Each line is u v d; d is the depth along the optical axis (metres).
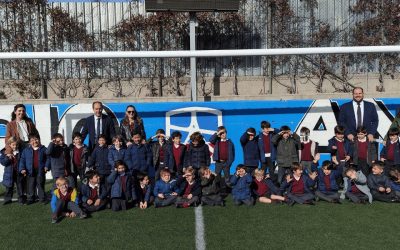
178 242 4.82
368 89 12.57
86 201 6.11
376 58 12.57
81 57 7.42
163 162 7.15
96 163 6.66
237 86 12.43
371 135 7.04
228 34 12.52
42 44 12.29
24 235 5.12
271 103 8.30
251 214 5.90
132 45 12.48
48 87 12.18
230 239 4.90
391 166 6.99
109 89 12.32
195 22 9.90
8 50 12.21
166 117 8.24
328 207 6.20
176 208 6.27
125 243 4.81
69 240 4.93
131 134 7.23
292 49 7.55
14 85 12.17
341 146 7.09
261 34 12.56
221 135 7.28
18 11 12.14
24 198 6.52
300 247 4.62
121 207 6.17
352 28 12.73
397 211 5.96
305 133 7.44
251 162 7.30
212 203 6.37
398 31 12.58
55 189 5.87
